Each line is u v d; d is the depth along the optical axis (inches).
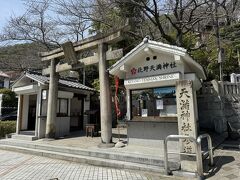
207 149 312.0
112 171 269.6
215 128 487.8
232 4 630.5
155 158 273.7
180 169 249.8
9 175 262.2
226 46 724.0
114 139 432.8
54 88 474.6
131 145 362.0
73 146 371.9
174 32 757.3
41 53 506.6
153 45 330.3
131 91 372.5
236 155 310.3
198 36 765.9
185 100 254.5
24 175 260.8
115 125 697.0
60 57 483.2
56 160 336.2
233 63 725.3
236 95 529.7
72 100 645.3
